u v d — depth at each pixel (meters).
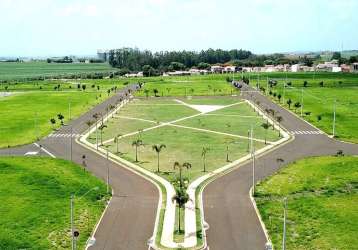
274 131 174.12
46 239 80.88
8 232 82.69
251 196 102.25
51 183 108.44
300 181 110.69
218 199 100.44
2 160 126.44
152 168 124.38
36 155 138.62
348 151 141.50
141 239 81.06
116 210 94.69
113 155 138.88
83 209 94.38
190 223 87.50
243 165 126.94
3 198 98.62
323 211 91.75
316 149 144.50
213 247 77.75
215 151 143.38
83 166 125.44
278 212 92.31
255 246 77.94
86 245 79.06
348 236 80.75
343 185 106.94
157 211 93.75
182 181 108.00
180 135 169.38
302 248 76.88
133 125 190.38
